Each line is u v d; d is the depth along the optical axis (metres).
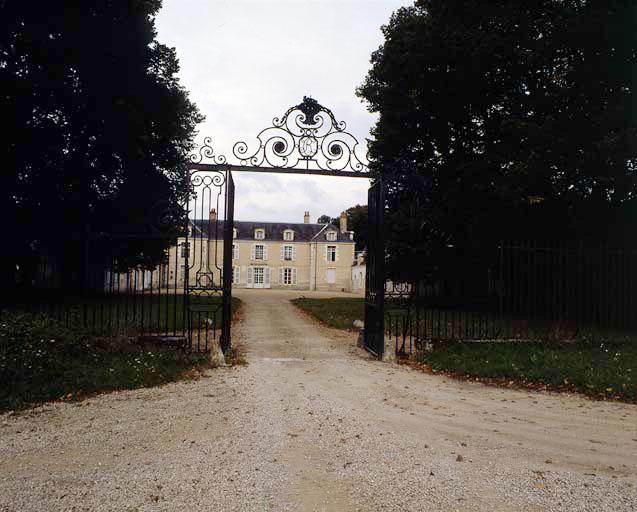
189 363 6.82
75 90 14.63
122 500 2.94
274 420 4.59
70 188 15.41
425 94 15.52
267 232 50.34
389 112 17.02
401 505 2.94
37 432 4.15
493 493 3.12
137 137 16.72
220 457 3.65
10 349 5.84
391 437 4.17
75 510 2.80
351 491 3.12
